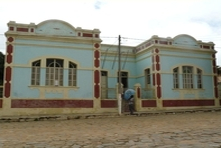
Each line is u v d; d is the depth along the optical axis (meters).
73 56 17.36
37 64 16.62
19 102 15.67
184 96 20.25
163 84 19.62
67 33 17.42
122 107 18.66
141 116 16.27
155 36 19.91
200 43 21.69
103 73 21.69
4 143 6.80
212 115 15.21
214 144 5.74
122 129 9.44
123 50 22.64
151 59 20.06
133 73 22.64
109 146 5.94
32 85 16.08
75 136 7.80
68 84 17.02
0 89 16.14
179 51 20.72
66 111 16.58
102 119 14.56
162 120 12.89
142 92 19.88
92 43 17.94
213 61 22.11
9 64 15.77
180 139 6.62
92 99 17.33
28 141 7.04
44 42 16.78
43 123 12.79
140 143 6.21
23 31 16.41
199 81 21.31
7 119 13.82
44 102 16.20
